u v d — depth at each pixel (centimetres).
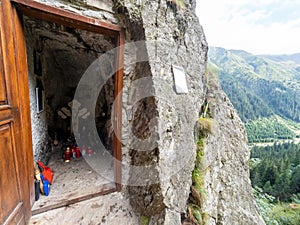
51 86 292
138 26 150
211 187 238
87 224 146
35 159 201
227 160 311
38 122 220
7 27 104
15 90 113
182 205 173
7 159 104
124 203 174
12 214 108
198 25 269
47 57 266
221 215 245
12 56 109
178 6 207
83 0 132
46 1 119
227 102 383
